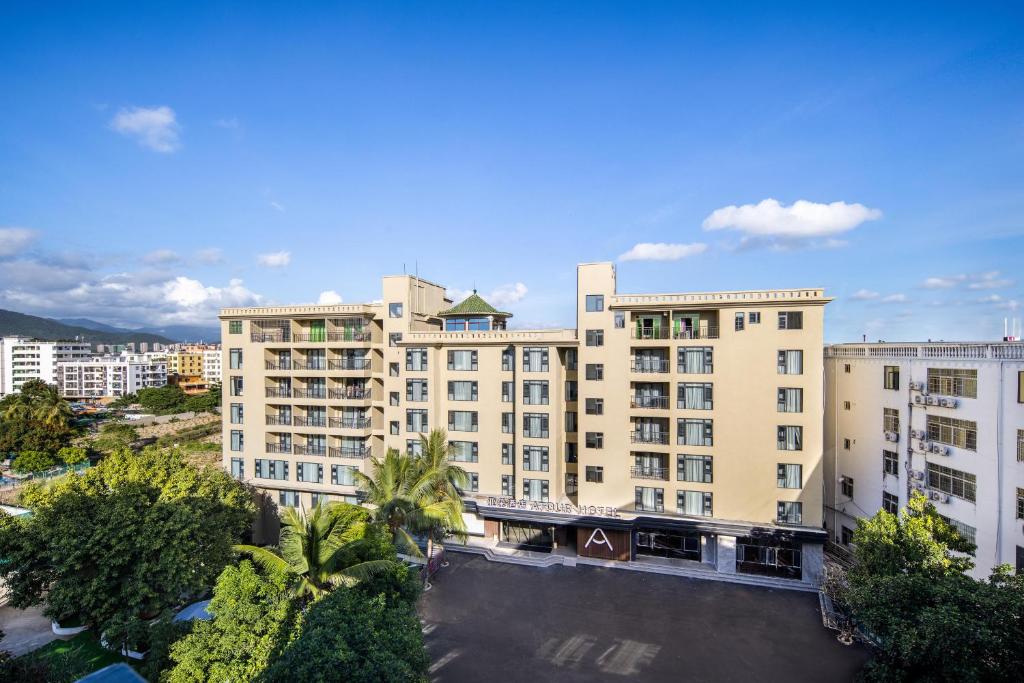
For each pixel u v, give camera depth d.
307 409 45.69
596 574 35.94
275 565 21.66
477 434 41.53
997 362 27.00
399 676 16.36
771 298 34.91
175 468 37.03
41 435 66.88
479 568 37.06
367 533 27.89
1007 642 17.09
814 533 33.62
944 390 30.22
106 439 76.50
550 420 39.44
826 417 40.81
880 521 26.23
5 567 26.98
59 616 25.72
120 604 25.92
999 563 26.70
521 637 28.25
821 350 34.25
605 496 38.53
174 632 20.80
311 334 46.19
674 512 37.25
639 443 37.88
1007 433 26.45
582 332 38.84
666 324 38.75
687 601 32.19
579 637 28.25
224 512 34.47
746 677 24.75
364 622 18.20
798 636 28.28
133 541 26.28
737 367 35.75
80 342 164.62
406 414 42.59
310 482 44.22
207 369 180.00
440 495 34.59
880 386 35.19
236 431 46.38
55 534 25.88
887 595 20.69
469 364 41.72
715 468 36.19
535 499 39.97
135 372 149.50
